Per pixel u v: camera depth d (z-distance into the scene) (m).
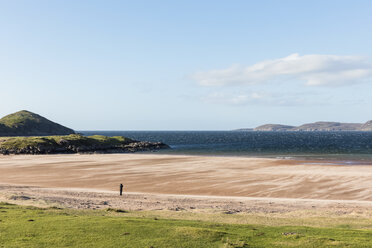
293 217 26.11
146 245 14.70
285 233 17.34
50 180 52.44
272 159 84.62
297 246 14.93
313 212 28.44
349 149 129.88
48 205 27.88
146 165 71.25
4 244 14.49
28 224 18.12
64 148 116.50
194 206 31.73
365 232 18.28
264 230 18.45
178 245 14.80
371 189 43.81
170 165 71.12
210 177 54.31
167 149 138.88
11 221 18.88
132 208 29.36
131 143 147.88
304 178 52.47
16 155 100.94
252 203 34.22
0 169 65.31
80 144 124.38
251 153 111.88
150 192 43.22
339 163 74.69
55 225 17.97
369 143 181.75
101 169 64.88
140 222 19.34
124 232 16.72
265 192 42.75
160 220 20.86
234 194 41.88
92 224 18.36
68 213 23.30
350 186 45.91
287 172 59.16
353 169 62.53
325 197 39.75
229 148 142.50
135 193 41.50
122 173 59.31
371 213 28.08
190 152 119.69
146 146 140.12
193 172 60.09
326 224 22.78
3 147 110.25
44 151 109.75
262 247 14.79
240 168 65.44
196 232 16.89
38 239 15.32
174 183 49.31
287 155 101.50
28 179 53.44
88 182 50.62
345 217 25.97
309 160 82.06
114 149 126.75
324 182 48.94
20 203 28.48
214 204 33.16
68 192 39.56
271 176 54.75
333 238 16.66
